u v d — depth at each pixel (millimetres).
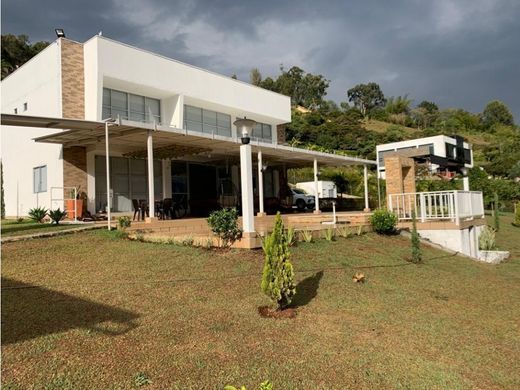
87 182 16938
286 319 6160
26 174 18672
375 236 13164
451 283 9109
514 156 57219
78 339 5078
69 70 16359
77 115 16469
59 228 12023
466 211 15289
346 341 5480
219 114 23328
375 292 7773
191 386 4152
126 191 18625
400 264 10211
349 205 30969
